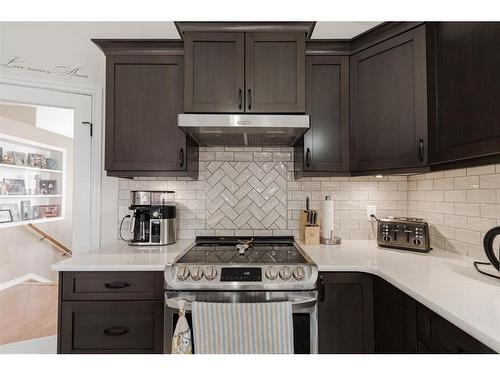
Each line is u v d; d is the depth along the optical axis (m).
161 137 1.81
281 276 1.41
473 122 1.22
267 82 1.72
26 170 2.00
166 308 1.42
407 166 1.59
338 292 1.49
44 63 2.04
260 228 2.14
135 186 2.12
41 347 1.94
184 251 1.73
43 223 2.01
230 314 1.29
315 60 1.83
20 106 1.99
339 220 2.14
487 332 0.77
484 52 1.17
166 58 1.81
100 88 2.09
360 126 1.78
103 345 1.47
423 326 1.12
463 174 1.60
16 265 1.95
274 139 1.92
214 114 1.70
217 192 2.14
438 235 1.81
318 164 1.82
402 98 1.62
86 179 2.07
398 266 1.43
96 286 1.47
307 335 1.41
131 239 1.94
